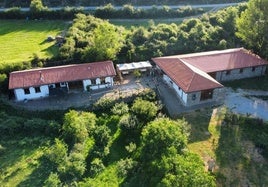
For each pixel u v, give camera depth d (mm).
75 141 49062
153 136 40281
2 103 58000
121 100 57812
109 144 49406
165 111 55219
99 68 61969
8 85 60938
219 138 49500
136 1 105688
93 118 53406
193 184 33375
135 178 40688
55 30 85125
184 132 47438
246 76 64938
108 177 43625
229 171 43875
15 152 48625
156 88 61250
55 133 51938
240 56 65250
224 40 73125
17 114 56406
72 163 44344
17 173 44906
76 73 60938
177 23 91312
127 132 50812
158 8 97312
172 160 36656
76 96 59750
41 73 60594
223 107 56062
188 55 66188
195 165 35688
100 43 66438
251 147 47812
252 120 52125
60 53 68375
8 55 70500
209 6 102688
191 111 55156
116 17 95000
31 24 90750
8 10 95062
